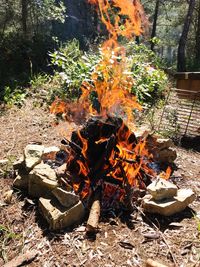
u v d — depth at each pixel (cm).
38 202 335
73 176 364
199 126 601
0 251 284
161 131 586
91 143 371
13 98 722
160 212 325
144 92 739
